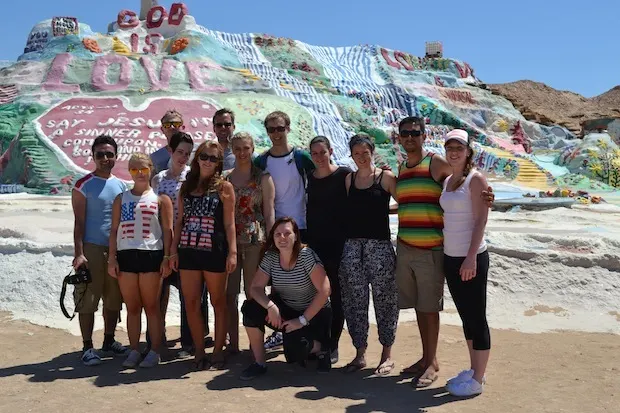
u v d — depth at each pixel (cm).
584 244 965
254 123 3044
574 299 816
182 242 581
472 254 504
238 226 615
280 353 657
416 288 570
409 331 748
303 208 641
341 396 512
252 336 572
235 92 3391
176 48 3775
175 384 543
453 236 523
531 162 3938
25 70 3388
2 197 2317
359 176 591
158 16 4206
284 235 565
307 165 632
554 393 511
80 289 614
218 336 599
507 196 2873
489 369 584
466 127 4225
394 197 584
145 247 590
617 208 2233
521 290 839
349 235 592
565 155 4103
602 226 1588
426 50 5488
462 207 518
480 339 516
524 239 1008
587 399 495
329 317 594
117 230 600
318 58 4575
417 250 557
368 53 4916
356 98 4066
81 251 617
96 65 3356
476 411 473
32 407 481
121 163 2550
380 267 581
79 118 2848
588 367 585
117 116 2847
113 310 643
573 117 6309
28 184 2588
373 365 608
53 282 829
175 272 647
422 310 554
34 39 3841
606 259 865
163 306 655
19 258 869
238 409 478
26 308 792
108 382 547
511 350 651
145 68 3375
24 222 1245
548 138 4875
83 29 3856
